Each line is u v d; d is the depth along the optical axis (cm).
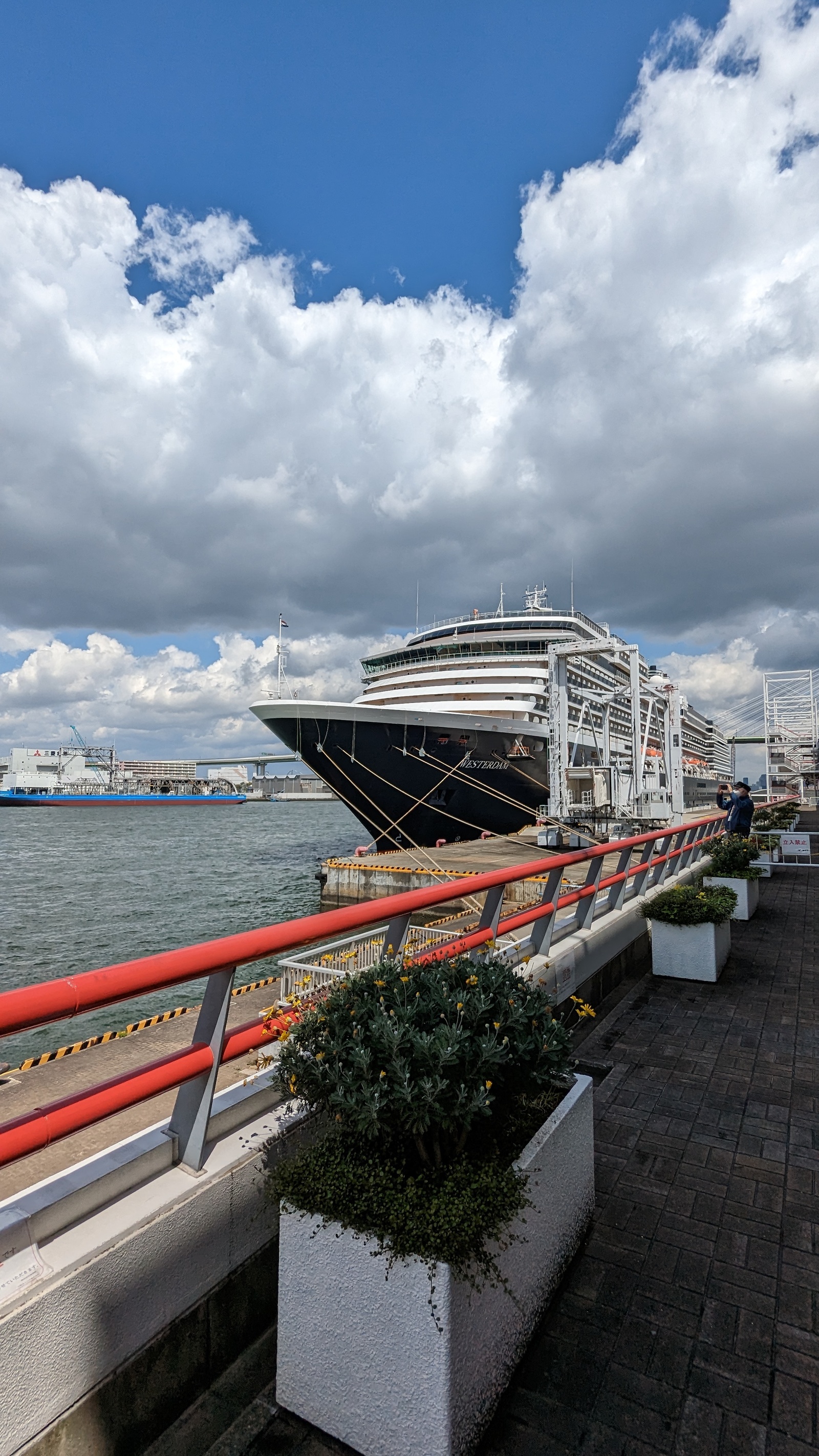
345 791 3278
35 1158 270
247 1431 204
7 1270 176
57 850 5656
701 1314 248
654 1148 364
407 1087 197
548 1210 253
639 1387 218
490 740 3195
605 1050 496
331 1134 228
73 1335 181
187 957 201
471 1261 193
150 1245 204
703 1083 441
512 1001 250
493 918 415
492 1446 198
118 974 181
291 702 3045
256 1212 242
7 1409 167
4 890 3400
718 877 947
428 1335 183
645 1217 305
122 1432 193
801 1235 293
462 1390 188
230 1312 231
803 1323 244
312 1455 196
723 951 703
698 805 6700
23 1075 356
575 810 2875
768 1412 209
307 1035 234
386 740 3039
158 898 3114
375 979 254
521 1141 249
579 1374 223
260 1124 257
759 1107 407
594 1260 277
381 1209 189
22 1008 156
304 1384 205
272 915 2692
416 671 3938
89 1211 204
